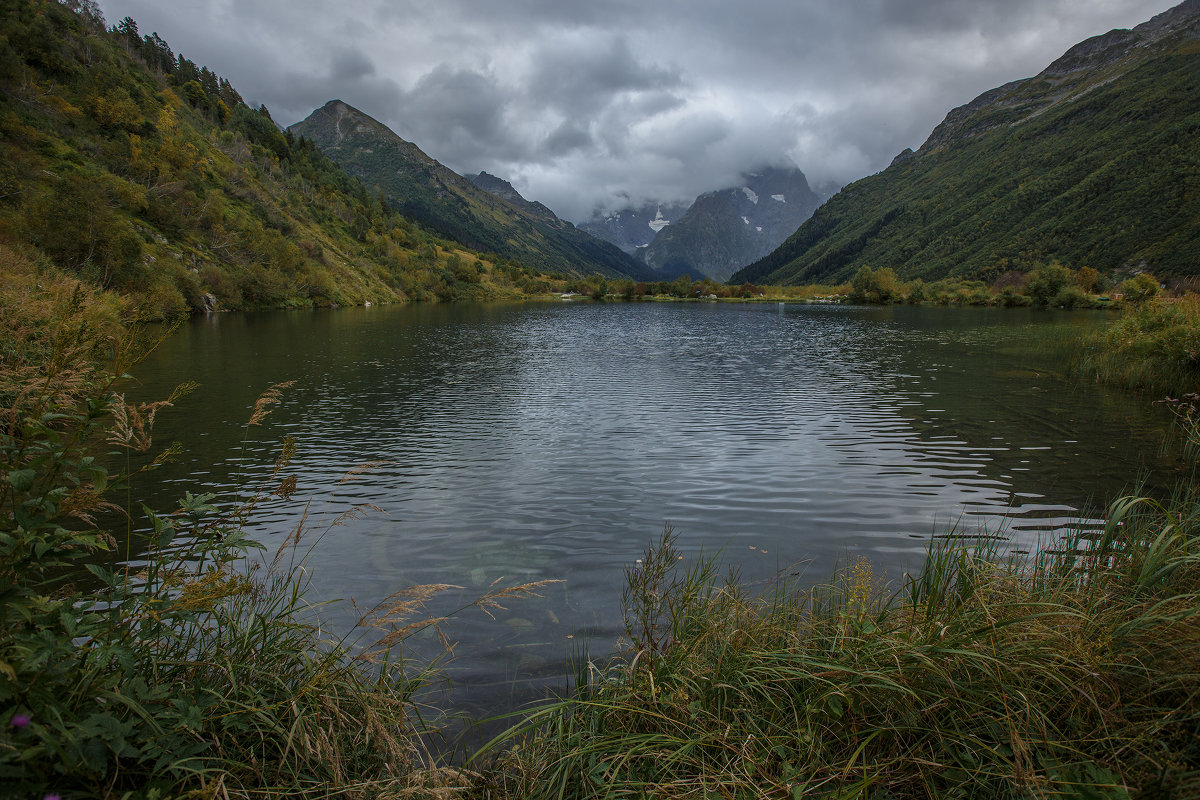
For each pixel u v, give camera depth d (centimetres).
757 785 301
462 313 8181
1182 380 1911
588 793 310
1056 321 5962
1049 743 300
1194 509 586
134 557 710
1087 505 958
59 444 279
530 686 468
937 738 329
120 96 10075
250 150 15050
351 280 11056
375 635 545
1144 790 262
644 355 3391
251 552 763
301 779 286
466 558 761
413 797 292
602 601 631
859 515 928
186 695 299
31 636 236
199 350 3300
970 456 1266
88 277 3906
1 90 8300
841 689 346
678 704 361
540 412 1783
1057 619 396
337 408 1819
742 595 550
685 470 1187
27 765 213
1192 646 329
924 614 418
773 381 2394
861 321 6556
